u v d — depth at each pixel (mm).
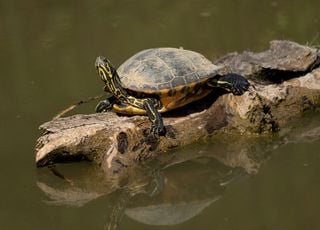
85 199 19047
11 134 23875
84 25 39375
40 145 20672
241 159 20484
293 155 20312
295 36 33625
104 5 43781
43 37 37562
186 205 18141
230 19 38219
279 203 17406
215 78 21219
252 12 39125
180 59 20844
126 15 41094
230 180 19359
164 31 37312
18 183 19969
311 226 16109
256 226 16359
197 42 34781
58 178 20156
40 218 17734
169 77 20203
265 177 19125
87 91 28062
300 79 23469
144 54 21359
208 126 21234
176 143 20719
